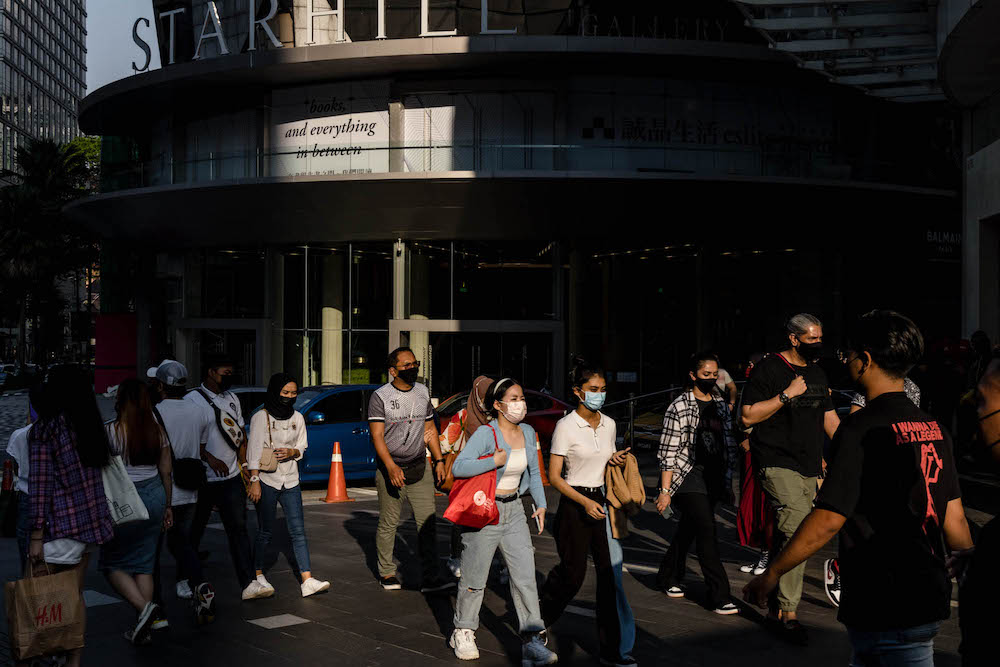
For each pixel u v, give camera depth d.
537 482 5.55
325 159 24.11
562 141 22.81
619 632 5.12
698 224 22.62
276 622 6.19
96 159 72.31
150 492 5.66
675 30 23.22
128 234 28.56
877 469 2.88
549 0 23.05
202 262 27.95
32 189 52.69
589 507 5.17
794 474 5.97
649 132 22.81
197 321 27.75
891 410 2.96
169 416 6.39
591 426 5.43
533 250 24.17
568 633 5.95
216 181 23.23
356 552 8.63
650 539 9.23
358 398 13.75
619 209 22.17
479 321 24.20
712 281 23.48
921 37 14.73
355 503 11.95
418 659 5.39
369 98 23.70
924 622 2.82
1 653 5.44
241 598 6.84
